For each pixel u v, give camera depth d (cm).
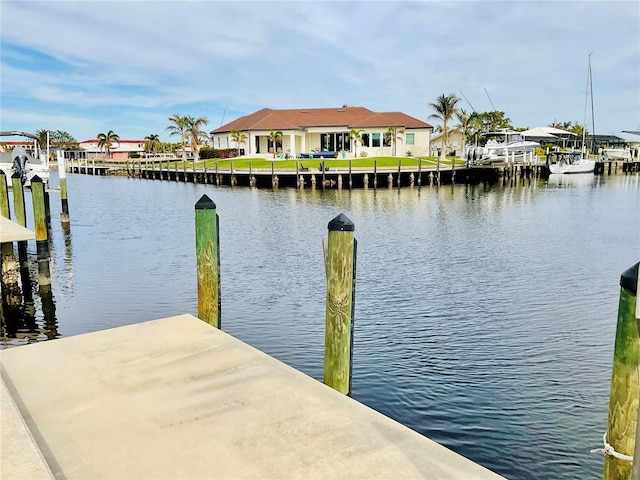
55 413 286
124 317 840
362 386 581
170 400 301
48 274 988
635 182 4166
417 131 5016
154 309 879
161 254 1362
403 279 1094
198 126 6000
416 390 571
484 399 548
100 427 271
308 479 227
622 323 223
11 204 2542
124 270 1172
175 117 5953
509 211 2380
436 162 4275
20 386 320
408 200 2945
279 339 733
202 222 506
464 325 790
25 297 952
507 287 1025
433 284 1049
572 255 1359
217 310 525
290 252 1404
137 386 320
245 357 368
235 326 789
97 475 230
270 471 233
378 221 2044
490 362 647
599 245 1505
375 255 1360
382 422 277
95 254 1366
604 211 2347
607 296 957
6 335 763
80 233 1738
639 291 174
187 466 237
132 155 8812
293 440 259
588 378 598
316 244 1529
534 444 464
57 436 263
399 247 1478
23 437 232
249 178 3972
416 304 905
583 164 4862
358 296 959
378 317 831
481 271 1170
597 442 466
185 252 1391
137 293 976
